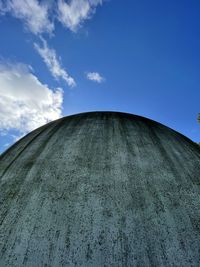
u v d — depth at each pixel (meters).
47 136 7.31
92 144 6.28
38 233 4.23
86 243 4.04
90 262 3.81
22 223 4.44
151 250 3.96
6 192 5.28
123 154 5.87
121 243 4.03
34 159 6.16
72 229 4.23
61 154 6.07
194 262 3.88
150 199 4.77
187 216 4.58
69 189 5.00
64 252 3.95
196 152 6.95
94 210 4.52
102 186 5.00
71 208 4.58
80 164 5.62
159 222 4.37
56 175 5.41
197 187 5.32
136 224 4.29
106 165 5.53
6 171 6.10
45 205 4.71
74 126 7.56
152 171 5.47
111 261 3.82
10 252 4.05
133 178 5.20
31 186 5.25
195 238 4.23
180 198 4.93
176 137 7.66
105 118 8.02
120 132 6.90
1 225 4.50
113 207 4.56
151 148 6.30
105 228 4.22
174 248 4.02
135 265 3.78
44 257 3.91
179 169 5.74
